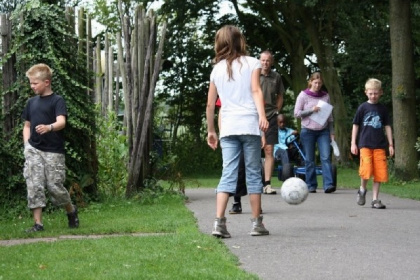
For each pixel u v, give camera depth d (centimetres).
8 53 1114
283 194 945
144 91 1327
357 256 663
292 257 658
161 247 695
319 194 1444
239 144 800
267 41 3716
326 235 800
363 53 2798
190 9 3275
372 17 2622
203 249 683
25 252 679
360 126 1151
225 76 800
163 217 982
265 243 741
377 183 1138
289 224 902
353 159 3222
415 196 1362
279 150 1672
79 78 1178
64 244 725
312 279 564
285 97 3959
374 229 851
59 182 878
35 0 1126
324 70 3169
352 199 1302
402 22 2047
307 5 2514
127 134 1343
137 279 547
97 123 1307
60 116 874
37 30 1128
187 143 3316
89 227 884
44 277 558
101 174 1323
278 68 3519
